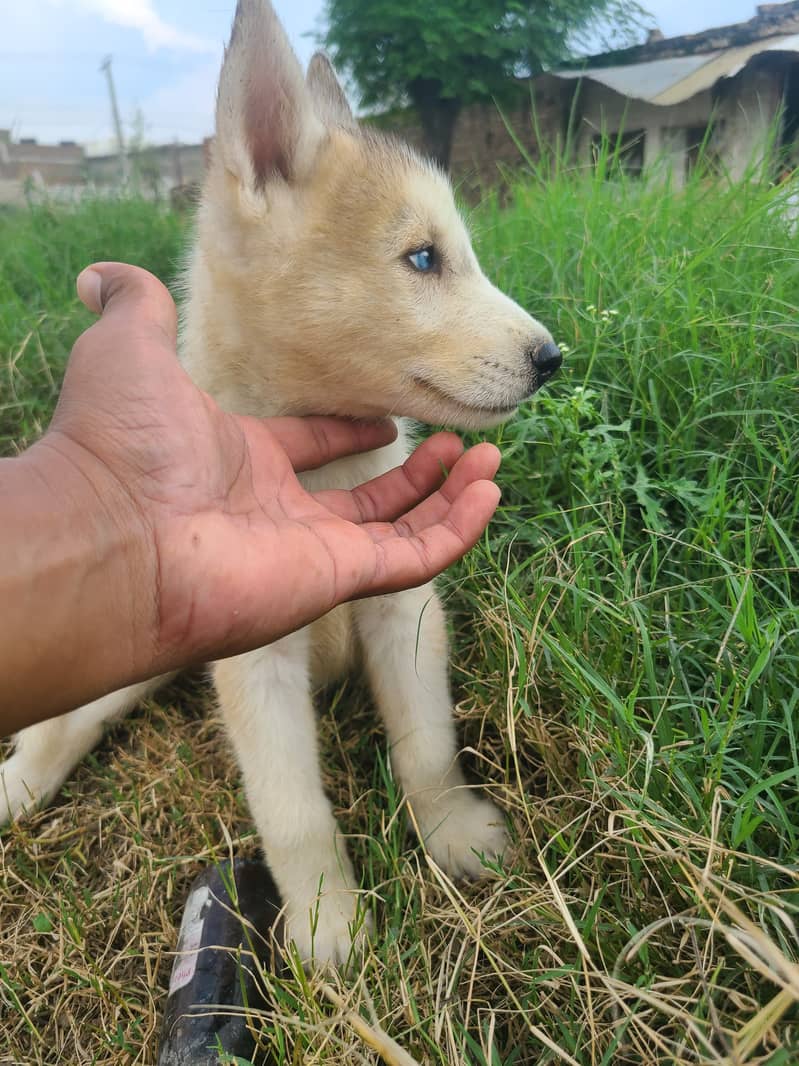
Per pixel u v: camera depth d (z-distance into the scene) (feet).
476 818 1.31
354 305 1.23
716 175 2.88
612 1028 0.89
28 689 0.78
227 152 1.22
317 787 1.30
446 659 1.42
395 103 8.36
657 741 1.10
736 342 1.68
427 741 1.35
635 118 6.68
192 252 1.51
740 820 0.93
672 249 2.15
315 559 0.99
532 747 1.33
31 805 1.55
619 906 1.00
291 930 1.18
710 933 0.85
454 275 1.30
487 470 1.25
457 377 1.25
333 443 1.31
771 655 1.07
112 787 1.54
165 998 1.17
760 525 1.33
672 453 1.58
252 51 1.20
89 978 1.19
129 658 0.87
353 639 1.52
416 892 1.19
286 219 1.24
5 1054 1.15
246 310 1.28
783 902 0.81
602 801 1.08
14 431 2.34
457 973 1.03
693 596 1.34
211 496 0.95
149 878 1.32
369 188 1.24
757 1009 0.79
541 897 1.04
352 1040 0.96
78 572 0.80
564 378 1.78
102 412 0.89
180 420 0.93
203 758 1.56
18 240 3.77
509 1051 0.98
